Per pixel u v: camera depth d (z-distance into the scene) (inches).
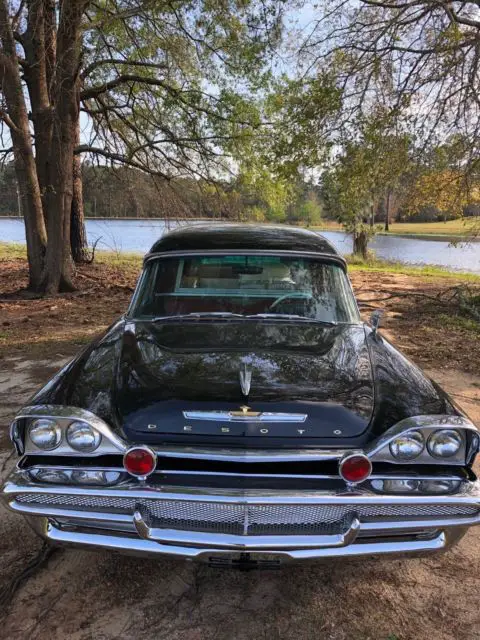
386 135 362.6
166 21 436.8
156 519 90.7
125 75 511.5
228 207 580.7
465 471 92.2
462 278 626.2
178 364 106.3
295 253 146.1
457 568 111.3
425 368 248.2
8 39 399.5
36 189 444.8
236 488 86.8
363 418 93.1
